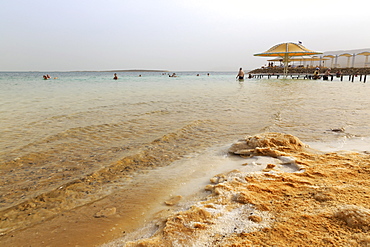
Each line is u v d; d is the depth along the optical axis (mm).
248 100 11852
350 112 8391
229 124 6785
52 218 2529
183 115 8039
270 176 3119
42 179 3439
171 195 2947
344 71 48500
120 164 3994
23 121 6945
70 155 4371
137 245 1898
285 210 2229
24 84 25391
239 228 2008
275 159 3949
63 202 2854
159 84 26406
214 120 7277
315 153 4195
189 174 3582
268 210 2258
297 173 3168
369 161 3564
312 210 2180
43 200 2898
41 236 2234
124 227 2328
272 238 1819
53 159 4176
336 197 2381
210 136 5648
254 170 3539
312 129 6133
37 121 6965
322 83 26312
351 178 2939
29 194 3035
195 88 20281
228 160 4125
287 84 24906
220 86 22688
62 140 5227
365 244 1655
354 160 3641
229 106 9953
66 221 2465
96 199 2906
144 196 2943
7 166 3857
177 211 2521
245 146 4531
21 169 3762
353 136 5438
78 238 2186
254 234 1895
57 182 3354
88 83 27938
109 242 2105
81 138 5395
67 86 22625
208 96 13727
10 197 2961
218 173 3562
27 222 2473
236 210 2320
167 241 1918
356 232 1812
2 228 2379
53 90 17875
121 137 5508
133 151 4598
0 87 20688
